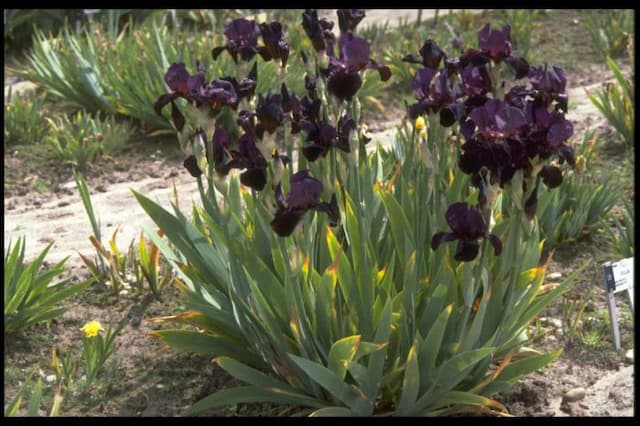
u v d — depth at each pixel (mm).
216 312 4184
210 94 3496
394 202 4035
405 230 4012
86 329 4391
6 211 6641
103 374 4496
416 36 9578
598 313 4996
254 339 4043
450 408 3977
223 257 4320
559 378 4379
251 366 4340
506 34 3691
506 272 3914
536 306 4141
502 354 4281
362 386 3797
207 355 4648
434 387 3836
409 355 3617
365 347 3645
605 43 9688
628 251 5379
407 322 3922
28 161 7449
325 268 4062
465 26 10641
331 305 3850
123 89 7910
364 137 4305
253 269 3932
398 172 4617
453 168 4723
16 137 7867
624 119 7152
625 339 4703
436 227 4109
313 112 3648
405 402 3854
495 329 3986
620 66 9352
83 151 7332
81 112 8469
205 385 4410
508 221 4160
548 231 5730
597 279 5402
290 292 3682
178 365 4578
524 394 4230
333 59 3713
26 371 4562
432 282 3971
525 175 3377
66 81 8375
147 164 7512
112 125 7945
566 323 4871
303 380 4043
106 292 5332
